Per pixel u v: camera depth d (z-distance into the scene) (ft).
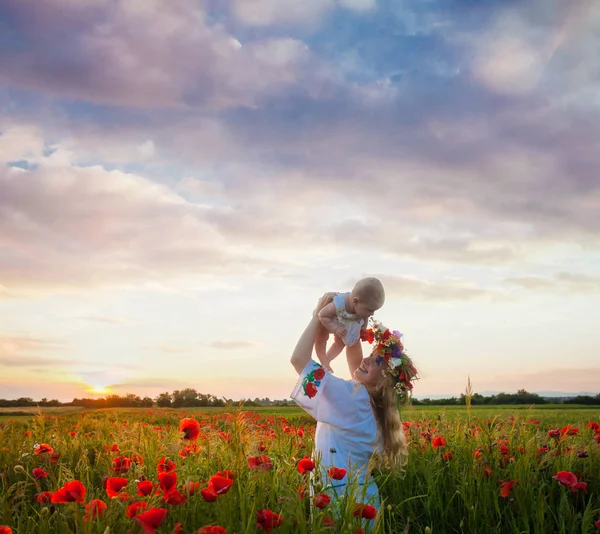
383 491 15.85
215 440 15.93
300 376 14.53
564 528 11.30
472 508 12.72
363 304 15.40
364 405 14.33
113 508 10.06
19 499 12.73
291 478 11.82
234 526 9.62
